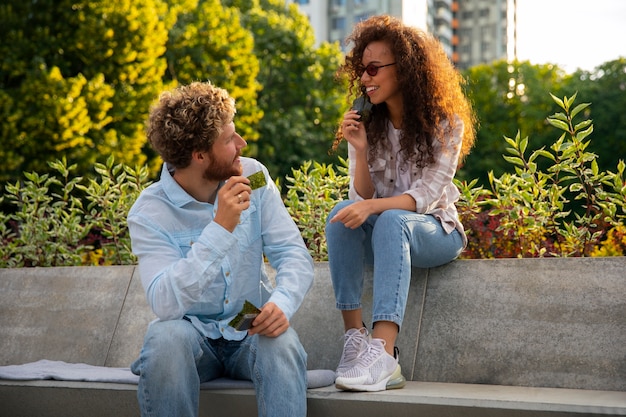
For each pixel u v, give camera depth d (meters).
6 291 4.08
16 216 5.01
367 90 3.22
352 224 2.93
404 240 2.92
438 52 3.20
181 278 2.56
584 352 2.93
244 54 21.44
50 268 4.09
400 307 2.86
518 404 2.40
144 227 2.73
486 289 3.19
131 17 17.20
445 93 3.14
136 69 17.67
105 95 16.64
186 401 2.54
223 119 2.66
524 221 3.72
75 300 3.92
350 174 3.34
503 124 38.56
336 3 73.69
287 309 2.66
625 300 2.94
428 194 3.07
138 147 17.45
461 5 92.94
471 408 2.46
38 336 3.88
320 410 2.68
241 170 2.76
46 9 17.02
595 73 37.31
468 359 3.11
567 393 2.70
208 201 2.81
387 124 3.32
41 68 16.19
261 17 26.03
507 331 3.09
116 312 3.80
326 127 25.62
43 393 3.05
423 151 3.12
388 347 2.84
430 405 2.52
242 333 2.80
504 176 3.88
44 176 4.96
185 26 20.56
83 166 16.14
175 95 2.68
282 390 2.54
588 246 3.72
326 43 27.20
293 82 26.11
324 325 3.42
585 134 3.63
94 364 3.71
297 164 24.17
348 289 3.04
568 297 3.04
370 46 3.20
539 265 3.14
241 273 2.81
